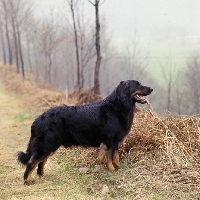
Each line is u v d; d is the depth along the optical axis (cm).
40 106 1498
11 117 1341
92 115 584
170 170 529
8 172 649
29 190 532
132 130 710
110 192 499
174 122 710
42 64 3728
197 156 581
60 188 538
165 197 457
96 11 1215
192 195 455
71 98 1509
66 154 740
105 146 598
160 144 640
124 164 622
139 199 458
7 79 2839
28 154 570
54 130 562
